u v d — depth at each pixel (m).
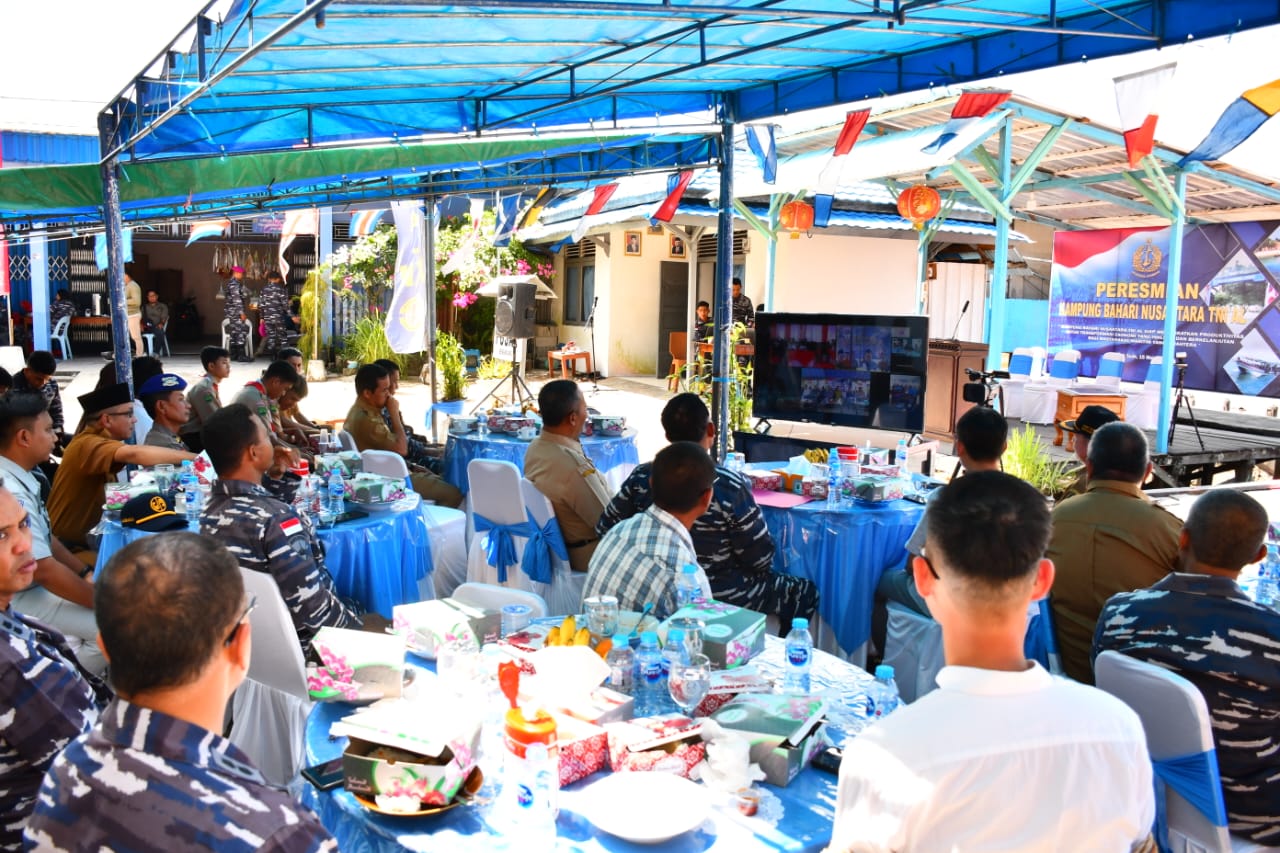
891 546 4.88
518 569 5.20
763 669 2.81
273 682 3.05
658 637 2.72
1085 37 5.21
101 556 4.49
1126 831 1.43
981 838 1.39
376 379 7.36
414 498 5.07
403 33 4.48
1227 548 2.64
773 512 5.09
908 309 17.39
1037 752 1.41
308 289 19.98
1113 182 12.00
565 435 5.21
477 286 19.25
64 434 8.39
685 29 5.08
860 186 15.36
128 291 21.59
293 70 5.11
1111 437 3.56
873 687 2.72
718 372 8.04
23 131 8.80
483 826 1.93
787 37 5.35
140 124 5.24
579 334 20.69
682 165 8.14
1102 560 3.42
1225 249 14.29
